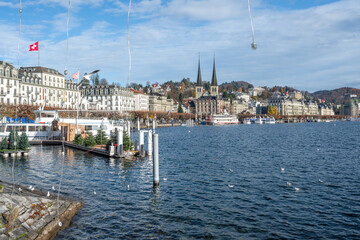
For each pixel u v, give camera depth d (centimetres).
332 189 3331
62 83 15500
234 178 3884
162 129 18438
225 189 3344
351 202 2873
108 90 19312
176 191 3253
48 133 7669
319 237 2150
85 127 8094
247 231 2247
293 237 2152
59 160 5125
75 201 2806
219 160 5406
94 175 3997
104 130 7612
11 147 5700
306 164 4938
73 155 5706
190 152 6638
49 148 6769
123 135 5900
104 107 19250
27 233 2044
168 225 2348
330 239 2119
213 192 3222
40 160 5122
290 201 2917
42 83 14038
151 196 3070
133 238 2122
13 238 1945
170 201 2911
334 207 2741
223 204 2828
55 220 2314
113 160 5125
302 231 2247
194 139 10481
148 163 4850
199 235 2180
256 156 5934
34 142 7325
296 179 3816
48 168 4431
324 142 8906
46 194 2998
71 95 16088
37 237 2050
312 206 2770
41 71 14088
